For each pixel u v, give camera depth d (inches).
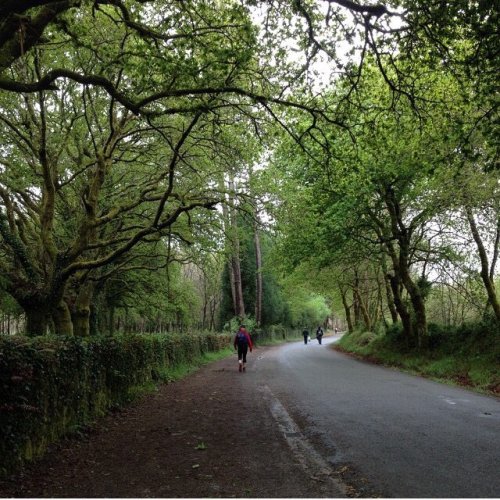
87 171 657.0
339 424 351.6
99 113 610.2
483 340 698.2
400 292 1038.4
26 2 272.8
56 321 552.4
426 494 203.0
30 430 257.1
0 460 227.3
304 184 832.3
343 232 864.3
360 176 636.7
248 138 551.2
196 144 571.2
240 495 207.0
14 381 238.7
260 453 277.0
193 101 424.2
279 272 1085.1
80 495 208.7
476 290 888.9
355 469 240.4
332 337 3275.1
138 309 1217.4
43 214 507.2
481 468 237.3
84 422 340.8
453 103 474.3
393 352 981.2
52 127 582.6
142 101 387.9
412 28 365.4
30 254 580.4
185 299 1252.5
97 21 461.1
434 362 765.9
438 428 330.3
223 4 435.2
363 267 1349.7
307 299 3159.5
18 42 310.5
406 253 874.1
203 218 738.2
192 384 647.1
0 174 536.4
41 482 227.0
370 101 571.5
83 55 488.4
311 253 931.3
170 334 845.8
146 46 372.8
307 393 523.2
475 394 506.6
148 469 248.1
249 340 843.4
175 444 302.5
